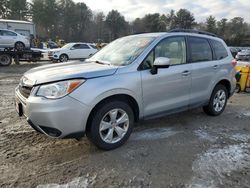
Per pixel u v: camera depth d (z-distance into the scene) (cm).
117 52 482
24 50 1922
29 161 378
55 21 8206
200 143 454
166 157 398
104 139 404
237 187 326
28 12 7650
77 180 333
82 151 411
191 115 615
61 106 357
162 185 327
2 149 413
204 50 557
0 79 1140
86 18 8812
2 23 3044
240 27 8062
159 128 521
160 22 7544
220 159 396
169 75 469
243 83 933
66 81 364
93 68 409
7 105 668
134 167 367
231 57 628
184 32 525
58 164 371
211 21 8088
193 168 367
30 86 379
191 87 518
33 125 377
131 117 429
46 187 318
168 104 481
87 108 372
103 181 332
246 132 516
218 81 583
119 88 400
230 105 741
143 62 439
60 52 2069
